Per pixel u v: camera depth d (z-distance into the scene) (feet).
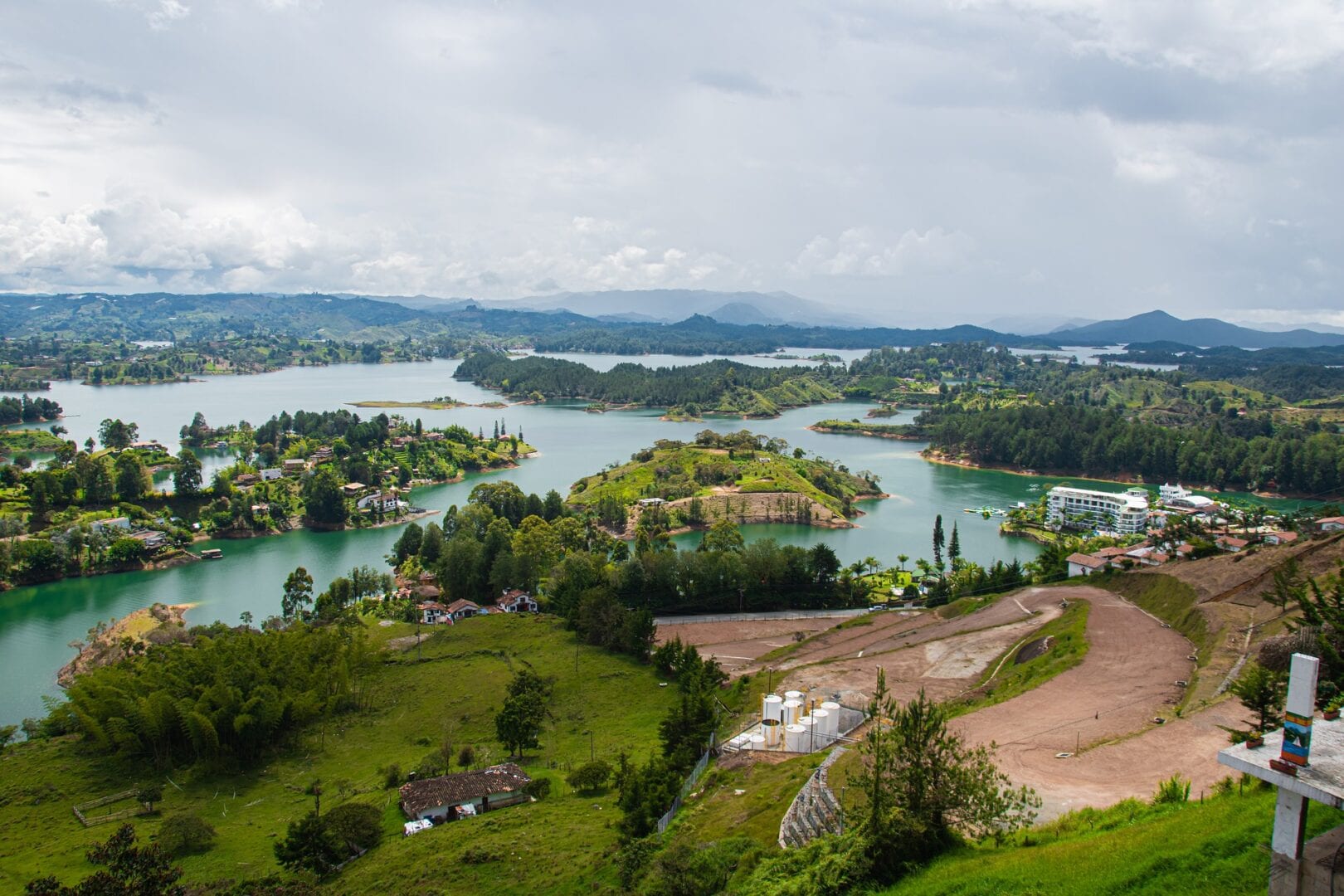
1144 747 186.19
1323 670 146.20
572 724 325.21
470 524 606.96
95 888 145.89
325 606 483.10
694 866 156.15
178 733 298.97
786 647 392.06
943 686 305.12
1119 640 307.37
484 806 253.03
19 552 557.74
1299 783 68.69
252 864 221.46
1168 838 109.60
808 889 126.31
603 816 235.61
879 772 133.49
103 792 279.28
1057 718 221.46
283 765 299.38
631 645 398.83
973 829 136.36
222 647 340.18
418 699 354.95
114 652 404.36
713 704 275.59
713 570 485.15
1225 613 313.32
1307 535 465.47
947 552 637.30
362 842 228.22
